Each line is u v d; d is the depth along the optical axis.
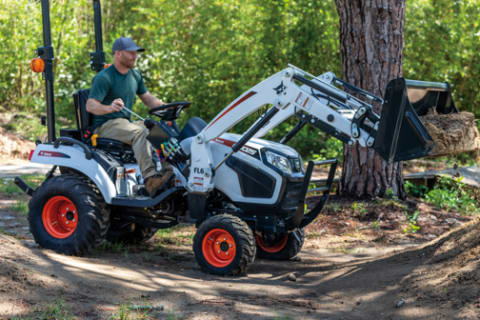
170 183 5.47
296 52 16.31
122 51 5.56
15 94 19.11
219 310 3.67
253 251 4.96
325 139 16.14
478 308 3.28
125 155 5.79
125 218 5.84
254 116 15.65
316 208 5.61
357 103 4.89
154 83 16.95
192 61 17.19
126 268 4.88
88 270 4.43
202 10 16.97
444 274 4.00
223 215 5.07
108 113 5.59
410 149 4.23
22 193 8.97
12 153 14.30
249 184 5.23
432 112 5.07
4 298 3.48
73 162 5.52
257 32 16.80
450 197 8.66
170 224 5.59
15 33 17.95
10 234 6.20
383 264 4.96
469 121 4.92
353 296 4.19
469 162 14.05
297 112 4.97
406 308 3.62
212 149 5.36
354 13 8.02
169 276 4.72
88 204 5.32
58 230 5.55
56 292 3.74
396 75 8.04
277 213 5.25
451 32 15.74
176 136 5.44
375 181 8.26
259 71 16.67
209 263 5.05
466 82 17.33
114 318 3.38
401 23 8.03
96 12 6.20
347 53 8.20
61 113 18.08
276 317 3.57
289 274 4.92
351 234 7.24
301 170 5.46
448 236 4.98
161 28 17.38
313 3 15.95
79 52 18.19
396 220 7.69
